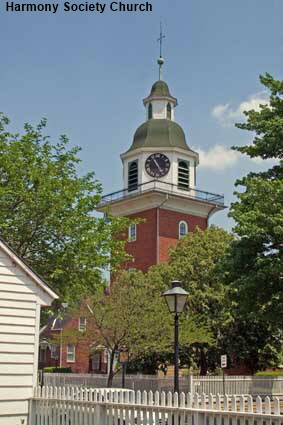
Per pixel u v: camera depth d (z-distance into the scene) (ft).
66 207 79.77
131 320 108.17
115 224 86.07
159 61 207.82
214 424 36.91
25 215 76.79
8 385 47.32
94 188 83.97
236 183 80.23
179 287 53.72
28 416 47.85
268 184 71.51
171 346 116.06
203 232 142.51
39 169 80.33
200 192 188.34
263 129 78.48
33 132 83.15
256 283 70.95
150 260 176.35
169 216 181.37
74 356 196.95
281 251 71.46
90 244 79.30
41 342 146.41
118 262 86.74
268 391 122.52
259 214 70.33
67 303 88.53
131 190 187.42
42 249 79.00
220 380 115.03
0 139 80.84
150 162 188.75
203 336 119.65
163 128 194.18
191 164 192.65
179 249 139.54
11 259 48.88
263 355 132.67
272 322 75.10
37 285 50.01
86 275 80.74
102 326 109.09
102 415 43.32
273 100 80.18
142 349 111.65
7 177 78.48
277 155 79.36
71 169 83.82
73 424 44.88
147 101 202.80
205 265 130.52
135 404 41.47
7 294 48.37
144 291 115.34
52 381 137.49
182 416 38.78
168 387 115.14
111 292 113.19
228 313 121.70
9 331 47.98
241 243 74.54
